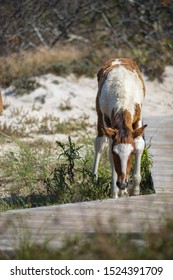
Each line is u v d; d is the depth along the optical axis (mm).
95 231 22562
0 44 71312
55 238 22312
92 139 44438
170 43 68688
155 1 72688
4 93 60375
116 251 19234
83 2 73875
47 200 32625
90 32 73250
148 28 71375
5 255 20797
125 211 25719
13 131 49312
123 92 31297
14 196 34750
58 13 73688
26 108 57125
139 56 66625
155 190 29656
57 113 56500
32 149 43000
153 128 44312
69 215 25500
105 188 32906
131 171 34250
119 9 73188
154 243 19438
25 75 62750
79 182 36000
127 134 29203
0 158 41781
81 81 62812
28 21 72750
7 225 24328
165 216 23859
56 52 67875
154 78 64000
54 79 62125
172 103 61000
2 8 72625
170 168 33875
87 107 58344
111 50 68875
